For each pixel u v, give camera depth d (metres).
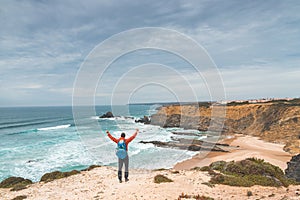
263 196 8.02
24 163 24.91
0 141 41.19
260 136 41.78
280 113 44.78
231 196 8.17
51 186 12.05
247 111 51.00
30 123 74.12
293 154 28.45
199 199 7.58
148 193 8.51
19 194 10.94
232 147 32.53
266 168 11.52
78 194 9.61
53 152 29.67
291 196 7.69
